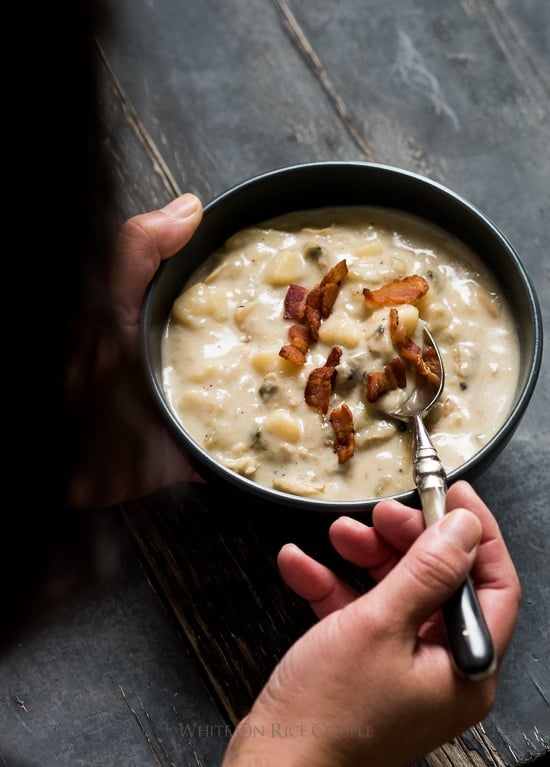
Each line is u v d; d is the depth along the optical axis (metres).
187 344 0.65
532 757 0.62
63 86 0.39
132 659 0.64
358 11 0.77
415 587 0.54
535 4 0.77
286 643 0.64
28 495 0.45
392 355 0.62
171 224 0.65
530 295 0.62
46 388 0.43
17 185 0.39
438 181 0.73
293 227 0.68
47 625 0.65
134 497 0.66
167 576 0.66
